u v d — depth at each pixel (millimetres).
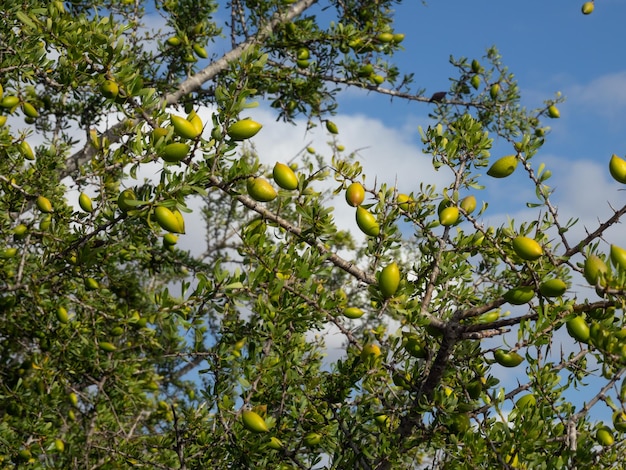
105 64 3617
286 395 3809
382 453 3283
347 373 3697
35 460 4922
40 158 5035
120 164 3686
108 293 5391
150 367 6613
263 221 3406
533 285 2826
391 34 7750
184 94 7160
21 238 5062
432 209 3475
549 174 3125
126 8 7133
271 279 3367
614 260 2428
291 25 7527
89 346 5375
